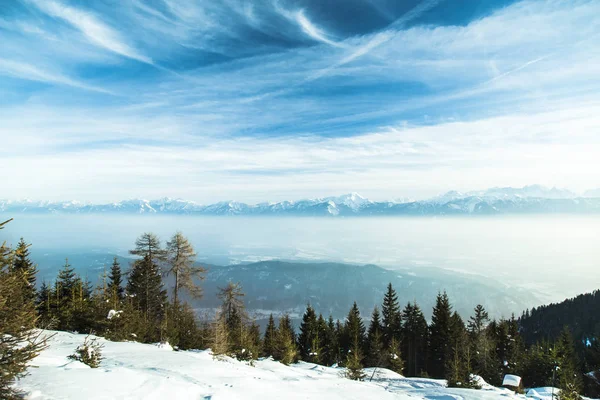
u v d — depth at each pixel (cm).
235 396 861
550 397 2277
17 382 645
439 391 1616
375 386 1752
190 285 3212
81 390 652
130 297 2966
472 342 4231
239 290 3578
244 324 3350
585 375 3653
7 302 622
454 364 2409
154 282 3381
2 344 603
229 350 2544
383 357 3884
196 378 1001
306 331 4938
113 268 4188
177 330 2612
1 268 634
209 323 2641
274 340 3772
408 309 5069
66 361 934
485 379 3525
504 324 4912
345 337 4975
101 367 938
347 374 2355
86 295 3134
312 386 1355
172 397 735
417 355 4938
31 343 644
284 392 1083
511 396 1587
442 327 4541
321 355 4406
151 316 3116
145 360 1296
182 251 3170
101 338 1973
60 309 2452
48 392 619
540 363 3822
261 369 1981
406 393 1548
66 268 3203
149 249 3338
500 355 4650
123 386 725
